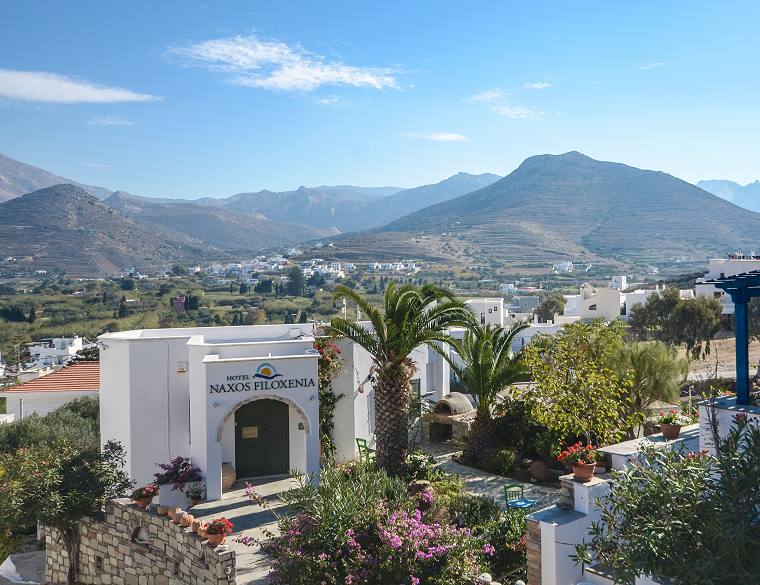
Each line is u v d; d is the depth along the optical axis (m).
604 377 20.02
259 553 13.89
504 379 21.78
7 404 29.25
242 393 18.06
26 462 15.03
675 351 24.61
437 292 19.62
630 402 21.89
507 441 22.56
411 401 25.39
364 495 11.77
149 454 19.08
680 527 7.38
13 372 73.50
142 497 14.42
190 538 12.89
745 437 7.97
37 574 16.78
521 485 18.59
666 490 7.60
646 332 52.78
